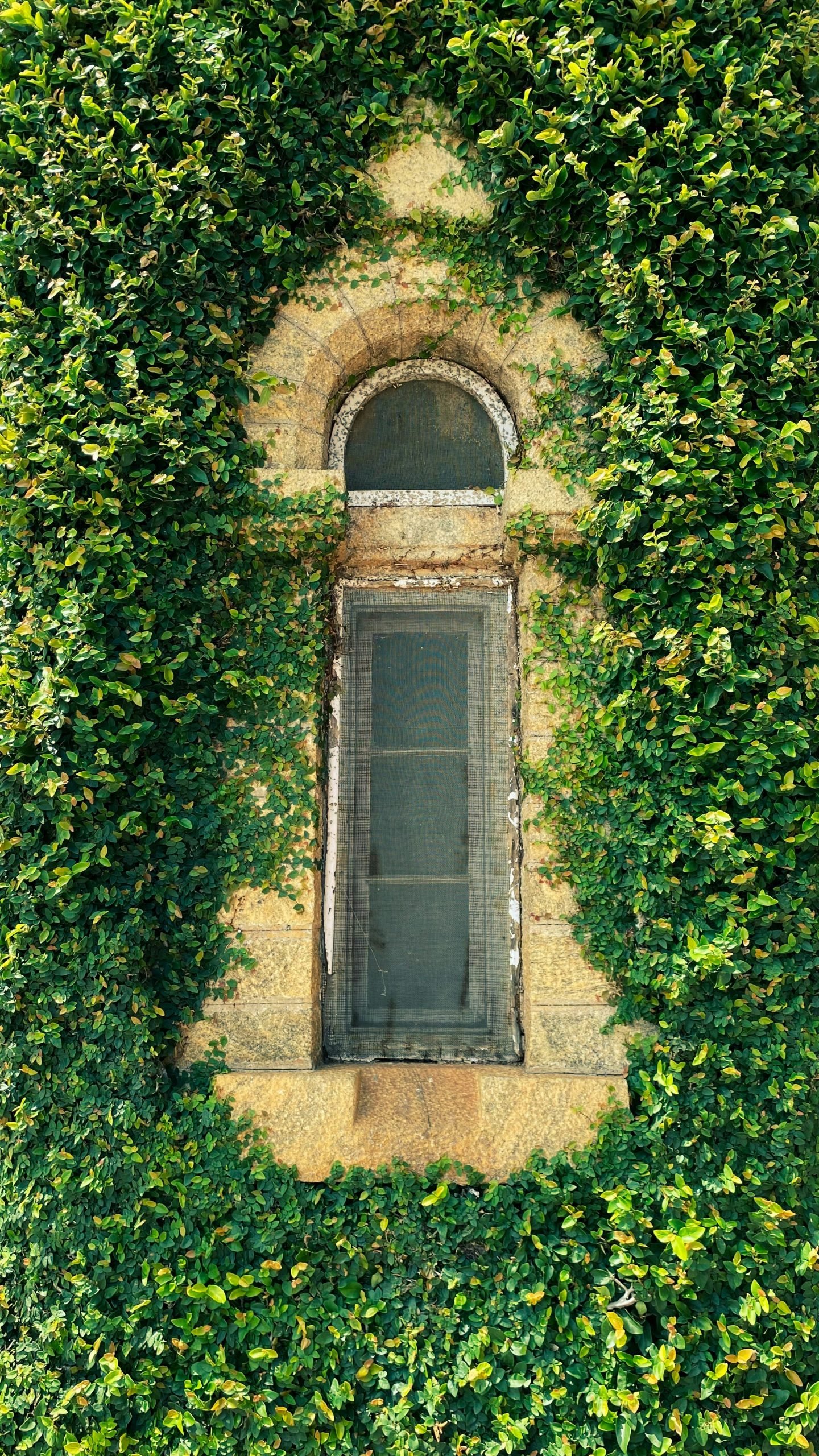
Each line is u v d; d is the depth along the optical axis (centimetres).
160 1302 311
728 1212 314
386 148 358
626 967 338
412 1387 314
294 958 344
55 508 316
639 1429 304
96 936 319
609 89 329
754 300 326
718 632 310
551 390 356
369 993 367
